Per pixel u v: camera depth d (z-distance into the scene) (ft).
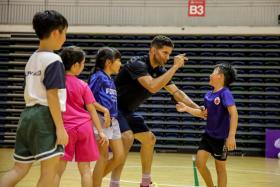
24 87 8.50
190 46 37.29
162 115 36.40
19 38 38.37
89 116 10.92
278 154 32.71
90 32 38.09
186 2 37.68
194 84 36.83
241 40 36.94
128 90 13.14
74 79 10.92
